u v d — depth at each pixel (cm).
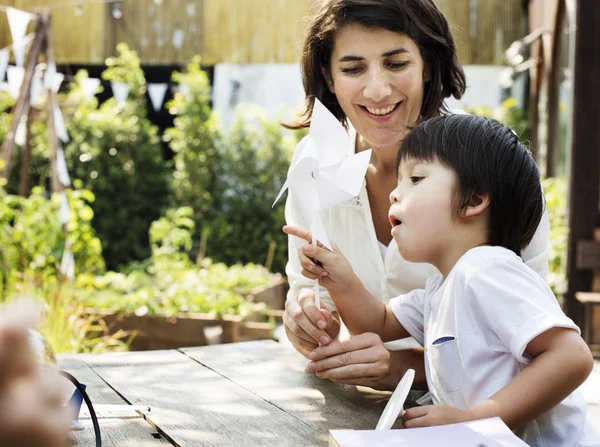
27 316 57
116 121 754
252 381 153
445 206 121
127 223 745
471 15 771
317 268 140
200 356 177
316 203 127
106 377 156
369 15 152
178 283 489
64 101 573
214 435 116
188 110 756
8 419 54
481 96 784
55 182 493
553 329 105
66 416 58
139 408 129
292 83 805
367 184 175
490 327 111
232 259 724
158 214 759
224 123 813
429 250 124
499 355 111
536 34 660
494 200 119
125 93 643
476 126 122
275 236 727
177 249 627
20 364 56
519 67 719
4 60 476
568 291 454
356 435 97
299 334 147
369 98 156
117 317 400
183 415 127
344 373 135
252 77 810
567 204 460
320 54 172
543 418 115
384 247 175
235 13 786
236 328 395
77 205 508
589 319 378
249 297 498
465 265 115
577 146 457
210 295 441
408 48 156
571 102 458
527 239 127
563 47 613
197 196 746
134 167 753
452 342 117
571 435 114
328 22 159
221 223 726
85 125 751
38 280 398
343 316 146
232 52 788
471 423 100
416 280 172
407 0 157
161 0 794
